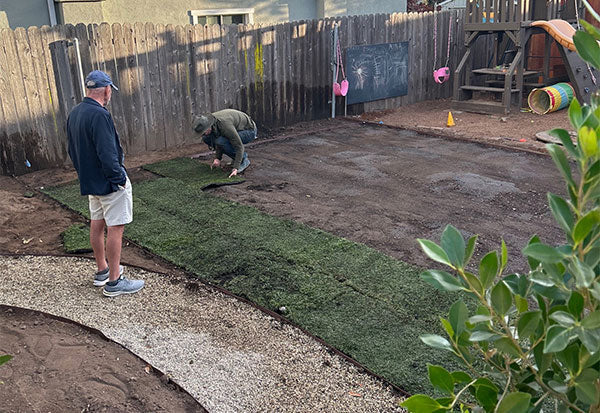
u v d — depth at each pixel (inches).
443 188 278.4
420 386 132.2
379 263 195.9
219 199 265.9
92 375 137.1
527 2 436.8
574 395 59.1
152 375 138.8
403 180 292.8
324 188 283.0
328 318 162.6
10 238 225.1
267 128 418.3
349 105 467.8
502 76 514.0
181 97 371.2
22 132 310.5
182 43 362.6
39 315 165.0
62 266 199.0
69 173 316.5
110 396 129.6
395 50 480.1
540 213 242.5
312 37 426.9
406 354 145.1
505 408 52.9
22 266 198.4
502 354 63.6
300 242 214.5
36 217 248.7
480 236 219.9
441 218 239.3
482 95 531.8
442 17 513.7
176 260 201.3
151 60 351.6
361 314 164.2
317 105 445.4
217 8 454.3
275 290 178.9
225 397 130.7
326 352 147.3
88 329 157.2
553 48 494.0
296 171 313.4
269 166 324.2
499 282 55.7
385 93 484.4
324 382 135.8
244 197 270.7
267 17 490.0
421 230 227.1
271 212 249.9
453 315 64.9
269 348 149.7
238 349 149.4
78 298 175.9
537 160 323.0
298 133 406.6
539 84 463.8
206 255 204.7
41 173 316.8
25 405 125.6
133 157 350.0
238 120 299.0
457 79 475.5
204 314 166.9
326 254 203.8
